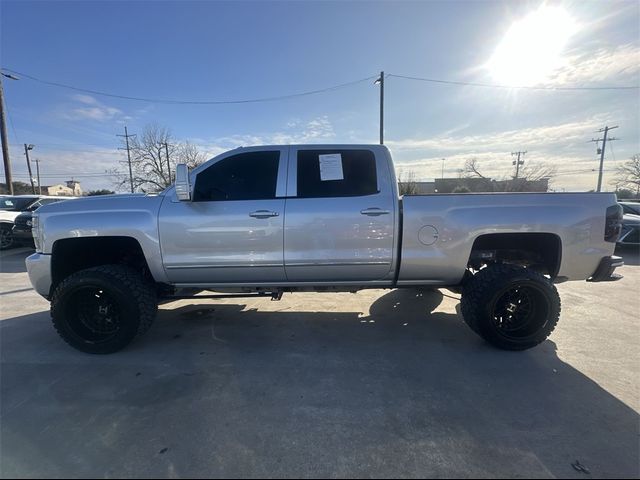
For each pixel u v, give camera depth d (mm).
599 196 3896
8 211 11688
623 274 7664
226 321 4832
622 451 2354
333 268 3941
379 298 5863
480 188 50625
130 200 4008
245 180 3982
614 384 3176
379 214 3859
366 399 2965
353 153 4023
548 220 3822
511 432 2543
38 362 3662
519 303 3846
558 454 2330
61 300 3746
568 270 3918
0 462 2287
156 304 3996
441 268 3934
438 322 4746
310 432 2557
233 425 2639
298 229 3855
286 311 5234
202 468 2230
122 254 4449
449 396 3000
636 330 4430
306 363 3609
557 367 3492
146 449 2395
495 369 3461
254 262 3910
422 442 2449
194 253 3906
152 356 3789
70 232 3881
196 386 3184
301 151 4023
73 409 2848
